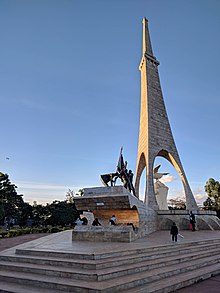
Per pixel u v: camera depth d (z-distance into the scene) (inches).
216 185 2513.5
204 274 455.2
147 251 509.7
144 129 1534.2
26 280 382.3
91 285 330.6
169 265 471.8
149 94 1569.9
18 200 2608.3
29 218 2716.5
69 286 337.7
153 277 391.9
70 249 493.7
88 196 739.4
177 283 388.5
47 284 358.9
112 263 407.5
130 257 442.9
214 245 687.1
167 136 1537.9
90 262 396.5
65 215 2271.2
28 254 498.6
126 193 709.9
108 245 555.2
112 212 893.8
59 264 417.7
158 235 883.4
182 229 1182.3
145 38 1727.4
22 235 1241.4
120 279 361.1
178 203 2667.3
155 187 1473.9
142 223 840.3
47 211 2415.1
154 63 1695.4
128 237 624.4
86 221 816.9
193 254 560.1
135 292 331.0
